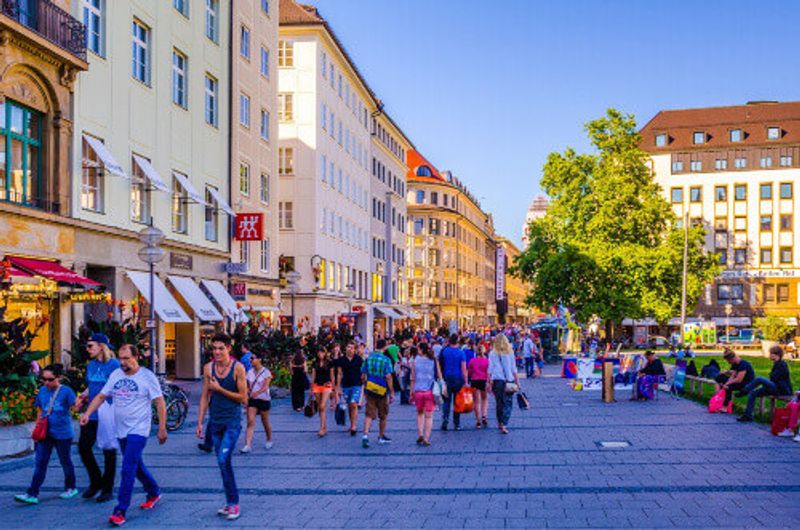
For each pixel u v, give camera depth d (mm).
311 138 51875
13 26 19266
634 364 26641
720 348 70375
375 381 15281
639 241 53125
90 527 8789
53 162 21938
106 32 24938
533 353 37938
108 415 10102
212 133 34156
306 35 52031
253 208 39281
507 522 8859
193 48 32188
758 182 95250
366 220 69125
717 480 11234
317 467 12859
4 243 19391
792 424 15922
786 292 93750
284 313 51031
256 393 14633
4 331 14641
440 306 103438
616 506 9602
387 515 9297
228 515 9164
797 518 8875
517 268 56000
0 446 13406
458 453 14195
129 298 26312
